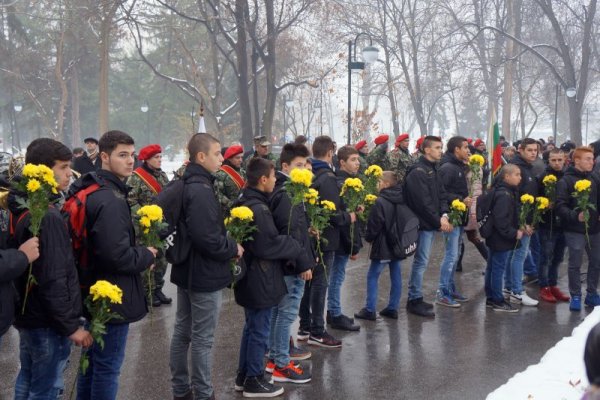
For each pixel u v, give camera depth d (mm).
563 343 5375
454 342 6113
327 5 27000
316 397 4762
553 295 7809
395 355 5723
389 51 37031
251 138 24656
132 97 52656
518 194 7594
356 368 5383
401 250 6617
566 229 7309
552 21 28500
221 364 5469
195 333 4246
